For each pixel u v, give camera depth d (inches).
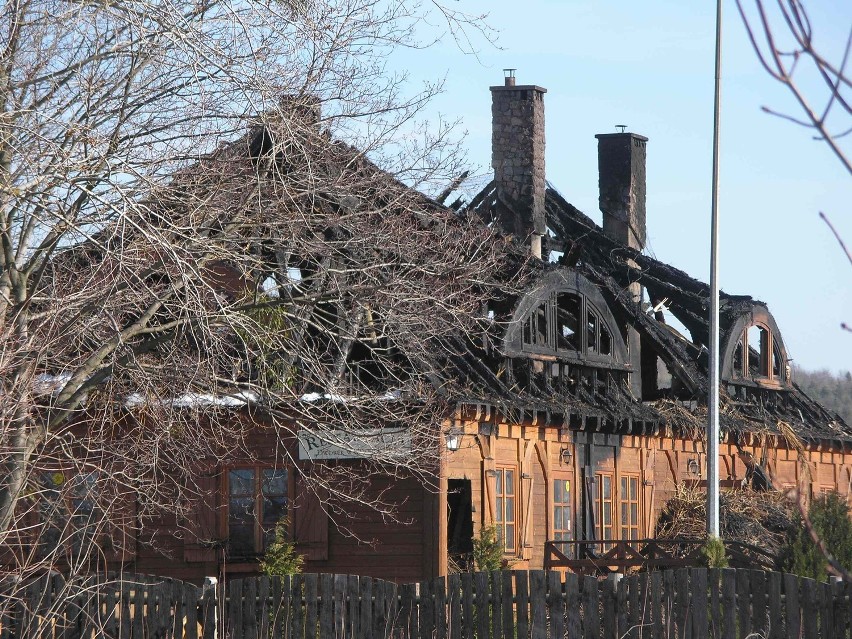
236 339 1314.0
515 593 1023.0
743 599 947.3
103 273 1072.8
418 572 1512.1
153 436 1228.5
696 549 1611.7
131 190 984.3
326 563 1547.7
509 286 1459.2
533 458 1785.2
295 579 1061.8
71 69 1067.9
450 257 1274.6
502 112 2118.6
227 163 1135.0
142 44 1006.4
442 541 1505.9
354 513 1552.7
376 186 1227.9
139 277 1068.5
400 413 1330.0
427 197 1334.9
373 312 1212.5
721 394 2266.2
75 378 1078.4
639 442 2078.0
